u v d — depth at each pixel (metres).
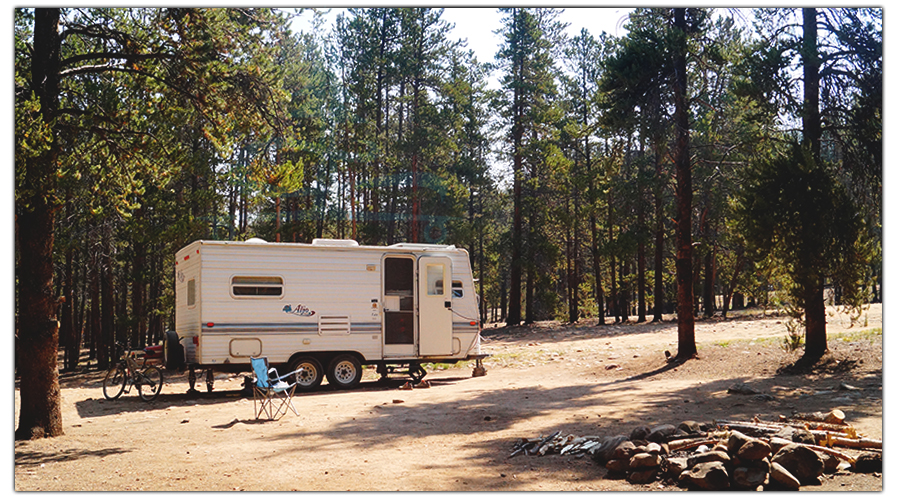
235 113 10.33
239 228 31.86
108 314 28.16
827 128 13.74
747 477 5.87
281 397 13.81
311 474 6.90
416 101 39.44
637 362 16.48
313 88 32.97
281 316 14.56
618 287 39.44
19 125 8.31
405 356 15.77
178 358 14.04
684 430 7.41
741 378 12.87
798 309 13.48
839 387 10.60
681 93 15.85
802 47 13.25
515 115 37.53
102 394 15.44
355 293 15.32
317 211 38.12
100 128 10.33
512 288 37.66
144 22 10.51
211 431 9.80
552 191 38.81
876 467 6.18
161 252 25.95
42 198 9.45
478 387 14.54
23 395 9.51
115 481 6.75
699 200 32.34
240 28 10.20
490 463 7.21
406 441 8.61
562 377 15.80
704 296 34.41
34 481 6.79
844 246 12.53
